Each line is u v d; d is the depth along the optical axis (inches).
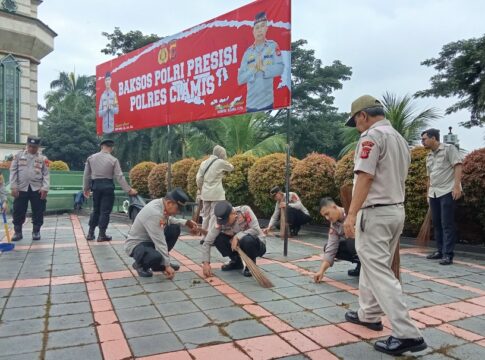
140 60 330.6
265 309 131.1
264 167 323.6
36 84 750.5
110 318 123.7
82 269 185.5
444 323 119.5
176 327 116.4
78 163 1197.7
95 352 101.3
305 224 312.8
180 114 287.9
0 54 694.5
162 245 166.4
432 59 490.6
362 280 114.3
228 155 605.0
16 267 189.3
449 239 197.2
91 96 1309.1
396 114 488.4
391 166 100.9
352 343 105.5
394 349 97.1
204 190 240.7
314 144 992.9
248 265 159.8
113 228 322.0
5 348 103.7
